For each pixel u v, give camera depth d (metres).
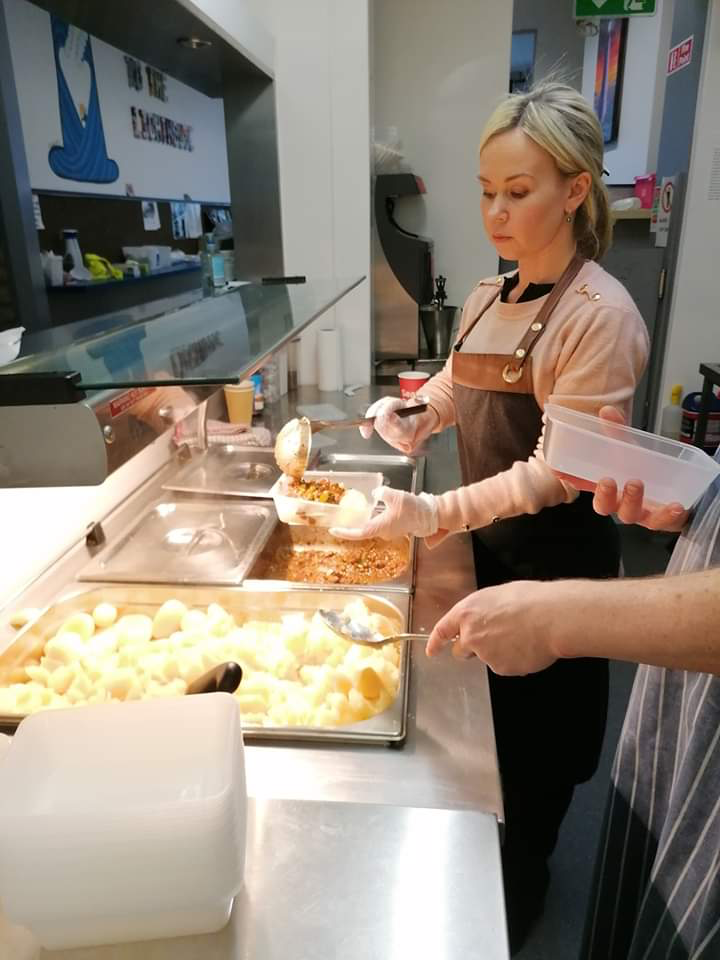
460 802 0.86
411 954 0.66
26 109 2.30
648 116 4.97
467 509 1.34
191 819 0.62
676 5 3.85
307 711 1.01
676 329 3.79
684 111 3.67
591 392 1.30
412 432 1.67
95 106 2.80
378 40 3.43
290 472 1.63
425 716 1.02
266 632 1.30
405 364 3.41
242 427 2.26
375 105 3.52
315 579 1.62
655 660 0.73
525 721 1.69
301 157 2.77
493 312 1.54
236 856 0.66
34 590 1.32
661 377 3.96
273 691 1.07
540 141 1.26
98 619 1.29
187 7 1.54
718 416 3.63
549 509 1.52
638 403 4.21
